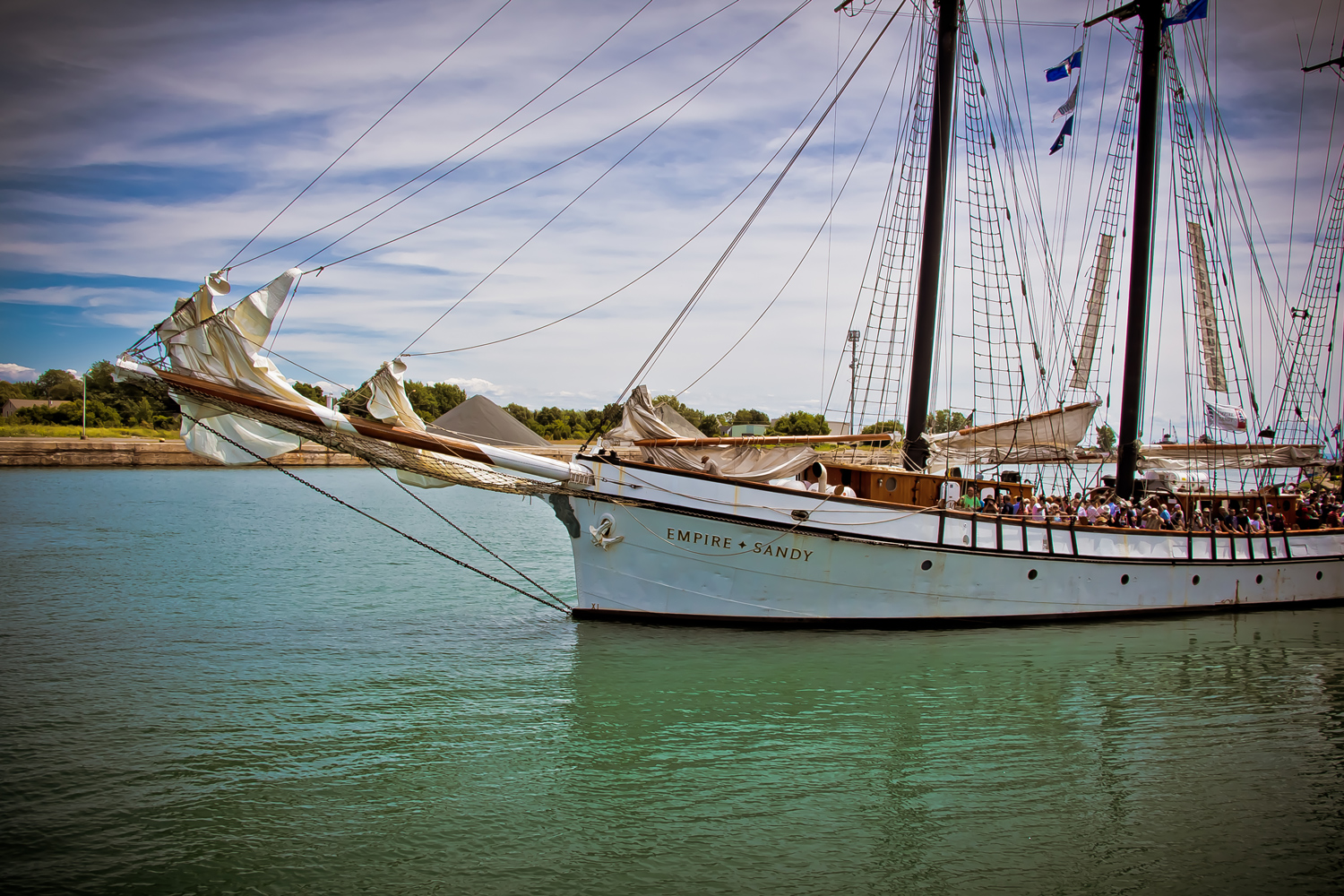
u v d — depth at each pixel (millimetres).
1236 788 12367
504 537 43219
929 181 22062
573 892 9477
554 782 12203
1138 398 27047
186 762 12719
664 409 20688
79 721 14383
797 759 13148
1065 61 28859
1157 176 26688
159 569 30453
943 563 20391
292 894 9344
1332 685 17250
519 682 16547
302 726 14242
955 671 17625
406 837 10625
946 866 10156
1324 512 29766
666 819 11188
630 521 19250
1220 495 26703
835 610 19984
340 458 97562
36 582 27703
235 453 16484
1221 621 23406
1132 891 9664
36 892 9266
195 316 15562
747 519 19000
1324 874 10070
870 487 21578
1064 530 21734
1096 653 19406
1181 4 25719
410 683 16500
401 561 33125
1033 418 25156
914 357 22422
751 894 9492
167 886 9453
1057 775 12727
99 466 87875
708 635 19422
